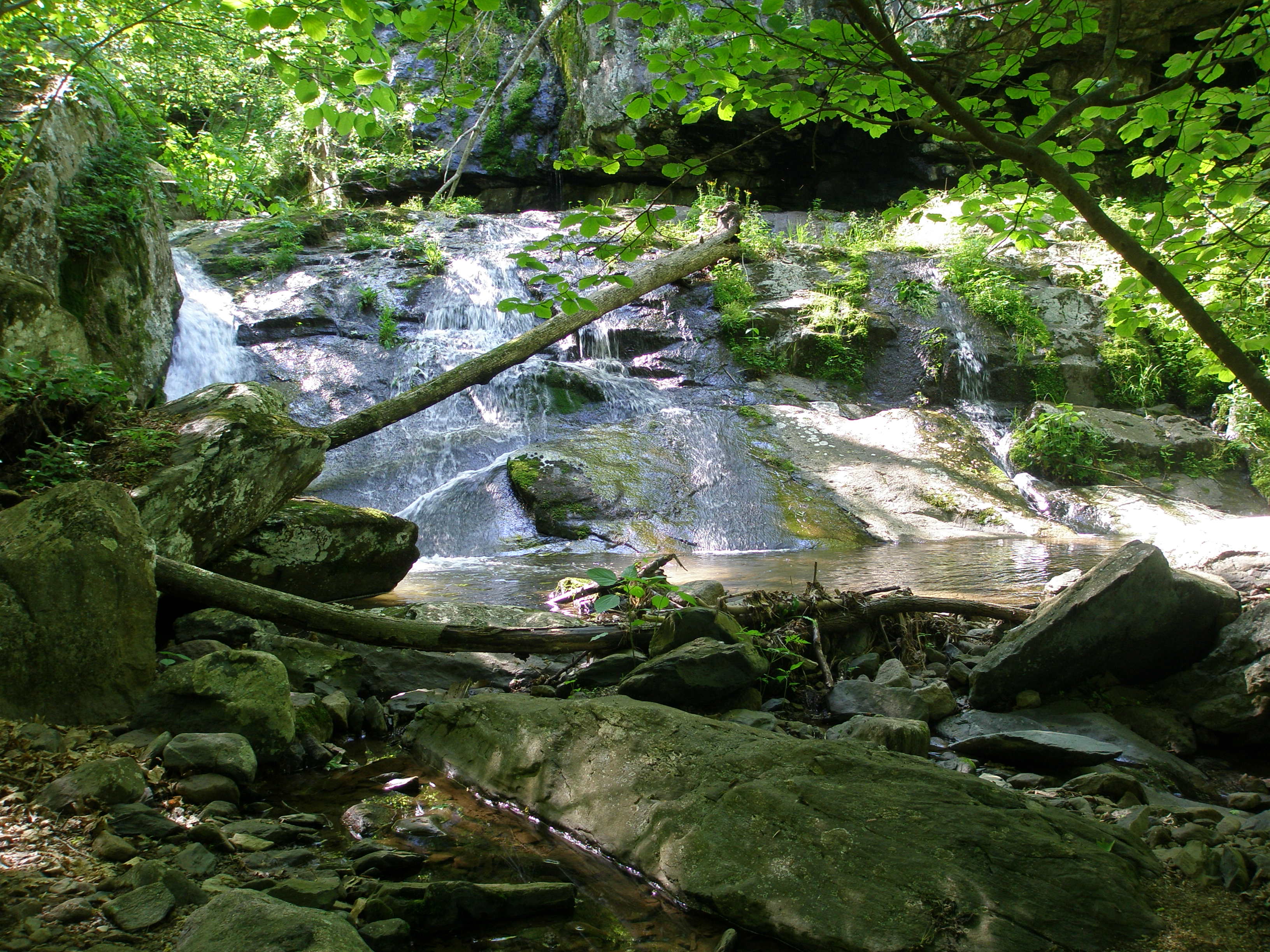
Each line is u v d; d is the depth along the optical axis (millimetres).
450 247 17312
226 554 6570
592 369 14797
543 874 3035
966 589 7297
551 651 4988
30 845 2846
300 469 7051
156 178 10438
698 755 3277
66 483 4605
